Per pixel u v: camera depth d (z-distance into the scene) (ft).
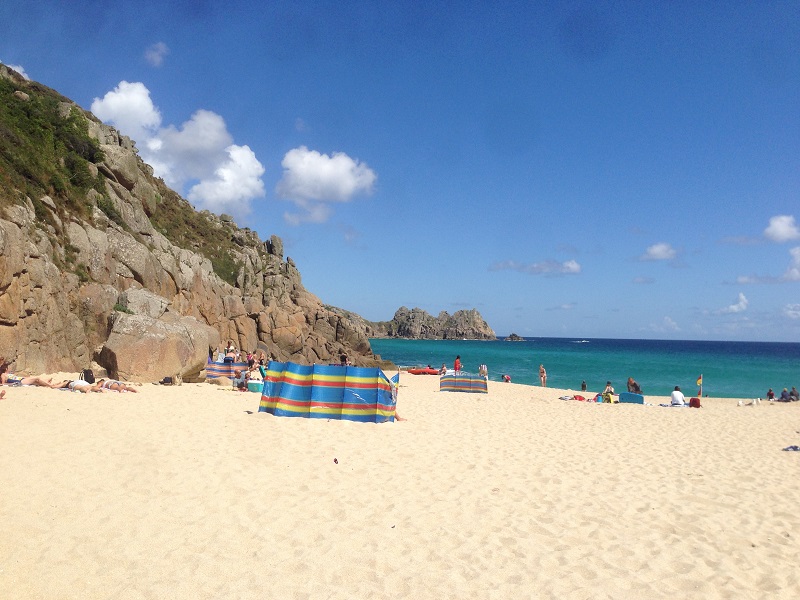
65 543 18.11
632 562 19.31
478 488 27.14
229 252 163.63
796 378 161.68
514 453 35.81
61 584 15.72
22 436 29.37
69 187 81.30
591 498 26.50
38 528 18.93
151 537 19.06
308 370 43.47
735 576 18.51
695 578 18.17
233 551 18.51
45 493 21.88
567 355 294.46
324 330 175.83
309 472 27.94
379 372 43.60
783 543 21.59
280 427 37.78
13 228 53.47
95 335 66.13
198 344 63.87
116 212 92.17
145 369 56.49
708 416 61.11
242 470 27.12
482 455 34.53
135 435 31.78
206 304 108.17
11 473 23.58
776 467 34.55
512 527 22.13
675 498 27.07
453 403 63.93
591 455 36.55
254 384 60.44
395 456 32.68
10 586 15.37
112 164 99.60
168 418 37.58
